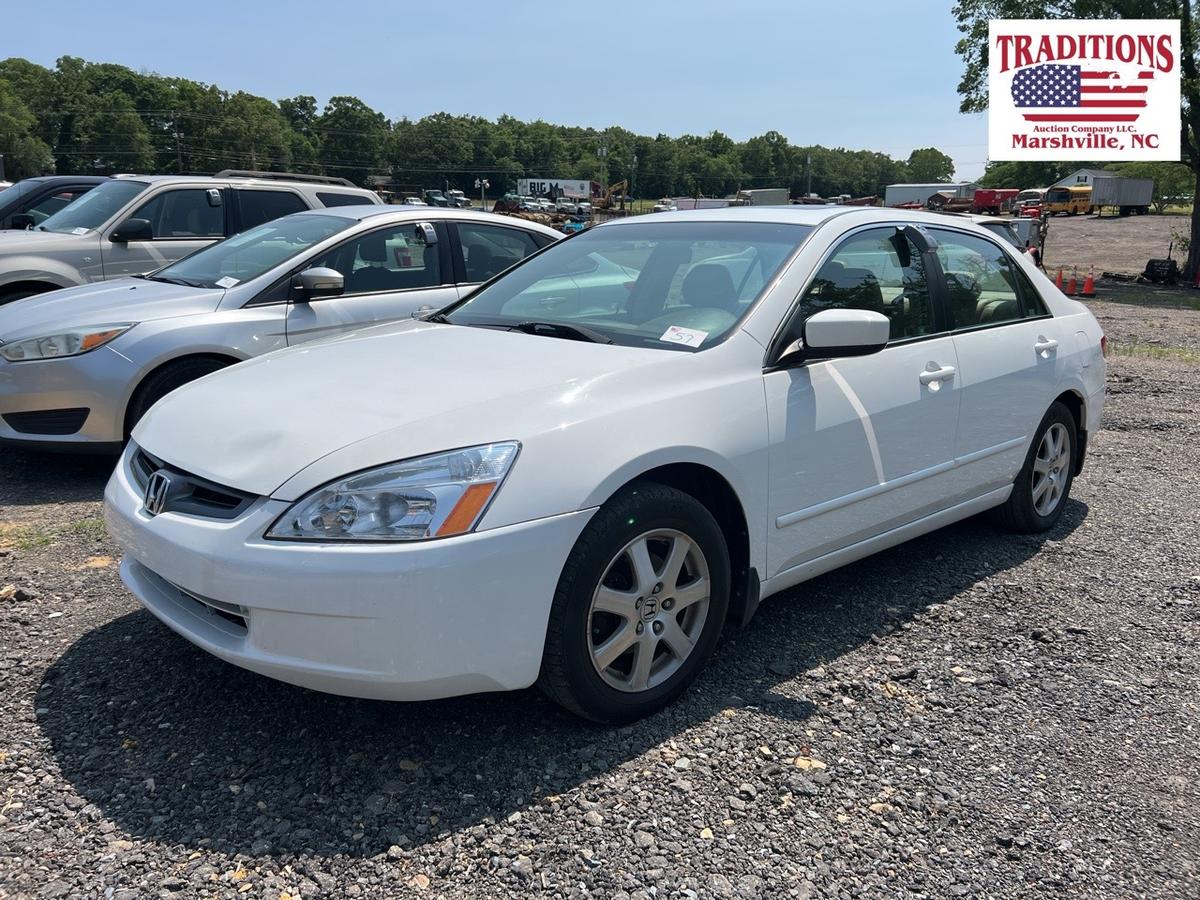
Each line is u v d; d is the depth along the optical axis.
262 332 5.50
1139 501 5.41
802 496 3.28
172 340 5.21
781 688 3.14
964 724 2.96
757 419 3.08
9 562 4.05
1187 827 2.48
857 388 3.46
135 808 2.42
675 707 2.99
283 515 2.45
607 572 2.72
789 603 3.87
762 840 2.37
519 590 2.50
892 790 2.60
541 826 2.39
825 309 3.45
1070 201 73.50
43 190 10.34
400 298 6.08
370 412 2.70
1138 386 9.47
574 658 2.65
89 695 2.96
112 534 2.94
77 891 2.12
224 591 2.47
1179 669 3.36
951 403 3.89
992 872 2.29
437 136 153.75
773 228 3.71
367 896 2.14
